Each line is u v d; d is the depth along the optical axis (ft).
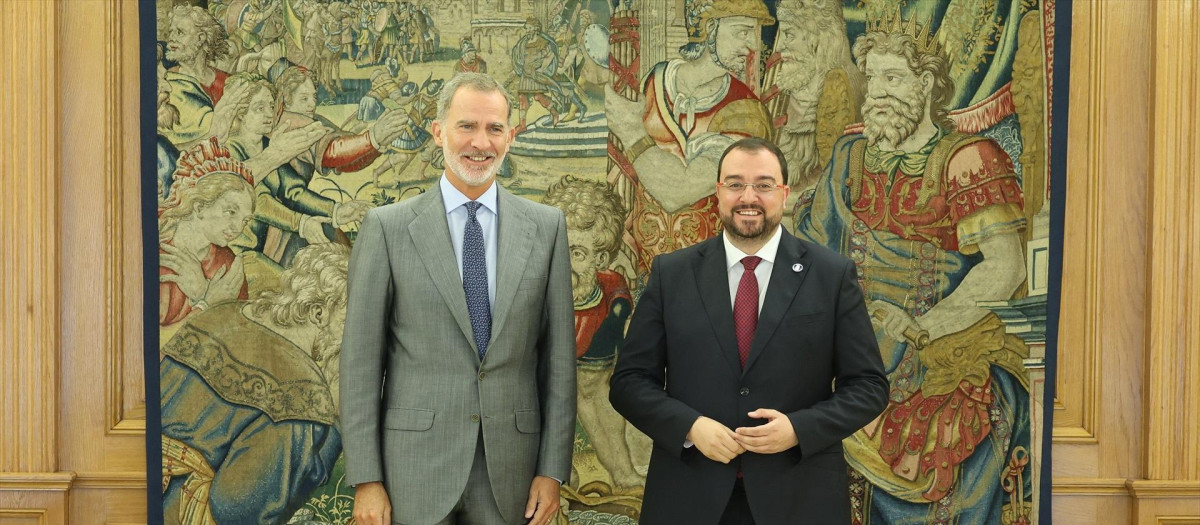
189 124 9.54
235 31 9.56
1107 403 10.19
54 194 9.64
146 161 9.49
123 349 9.86
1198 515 10.09
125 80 9.82
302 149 9.66
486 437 7.25
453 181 7.75
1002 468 9.95
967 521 9.96
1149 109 10.16
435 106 9.73
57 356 9.70
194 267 9.58
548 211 7.96
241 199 9.61
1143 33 10.19
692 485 7.54
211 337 9.61
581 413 9.85
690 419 7.42
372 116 9.70
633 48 9.79
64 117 9.71
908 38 9.87
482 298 7.50
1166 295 10.09
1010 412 9.96
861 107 9.88
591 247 9.80
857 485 9.93
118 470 9.78
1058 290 9.94
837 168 9.87
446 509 7.15
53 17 9.62
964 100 9.89
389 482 7.27
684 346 7.78
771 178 7.73
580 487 9.86
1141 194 10.23
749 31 9.85
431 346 7.34
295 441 9.70
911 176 9.90
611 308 9.84
